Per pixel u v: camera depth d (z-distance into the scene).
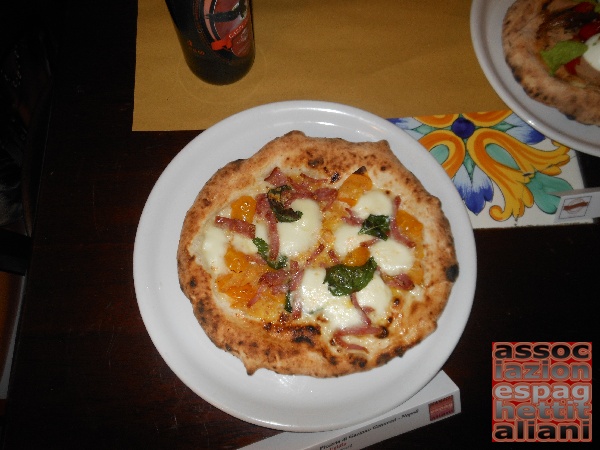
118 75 0.57
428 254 0.47
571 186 0.52
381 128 0.51
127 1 0.61
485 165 0.53
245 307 0.46
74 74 0.57
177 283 0.48
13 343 0.65
